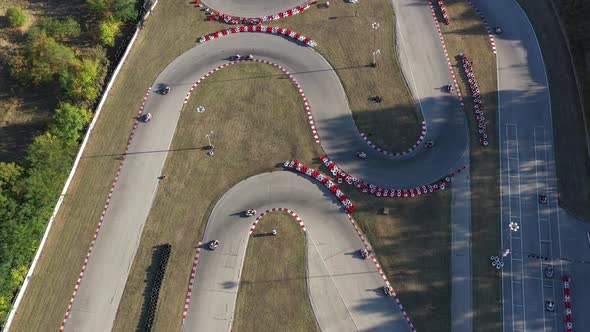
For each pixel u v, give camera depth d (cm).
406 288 4359
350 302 4325
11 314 4328
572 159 4897
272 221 4747
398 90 5472
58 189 4856
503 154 4984
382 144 5128
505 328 4150
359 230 4662
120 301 4422
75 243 4716
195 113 5444
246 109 5438
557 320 4150
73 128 5088
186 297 4397
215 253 4603
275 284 4431
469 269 4409
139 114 5469
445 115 5269
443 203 4744
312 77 5641
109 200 4941
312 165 5034
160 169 5103
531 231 4562
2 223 4441
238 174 5025
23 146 5250
